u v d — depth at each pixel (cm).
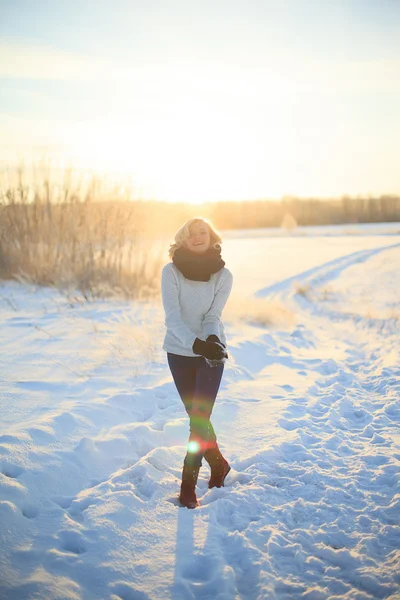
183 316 343
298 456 407
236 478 371
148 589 254
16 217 1152
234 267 2305
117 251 1130
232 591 253
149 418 470
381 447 428
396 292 1494
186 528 302
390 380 614
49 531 289
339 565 278
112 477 355
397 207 8769
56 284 1059
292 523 314
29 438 376
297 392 573
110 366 595
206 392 338
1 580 248
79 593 247
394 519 318
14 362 588
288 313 1062
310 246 3741
